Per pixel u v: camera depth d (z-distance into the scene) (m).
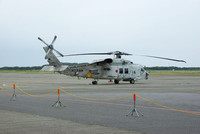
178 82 47.25
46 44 36.72
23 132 8.62
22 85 36.25
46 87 31.73
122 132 8.70
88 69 37.28
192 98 19.47
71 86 33.84
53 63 36.91
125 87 32.06
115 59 39.06
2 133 8.48
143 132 8.72
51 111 13.14
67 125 9.77
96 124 9.98
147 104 16.02
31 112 12.80
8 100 17.94
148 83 43.44
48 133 8.50
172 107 14.71
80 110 13.53
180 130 9.02
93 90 26.97
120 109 13.91
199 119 11.09
